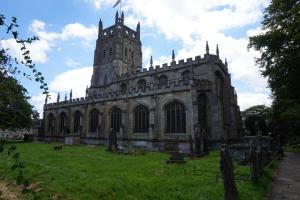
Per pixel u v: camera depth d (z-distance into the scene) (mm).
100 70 81750
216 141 43500
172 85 43125
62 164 21453
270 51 28078
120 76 66938
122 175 16328
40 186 13906
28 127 53062
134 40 86562
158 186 13336
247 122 76812
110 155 29656
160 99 44531
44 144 52625
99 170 18391
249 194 11742
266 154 20688
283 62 27094
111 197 11734
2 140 4539
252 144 17672
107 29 84250
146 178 15336
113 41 79688
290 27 23703
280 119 51656
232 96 52938
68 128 63906
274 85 31094
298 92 29594
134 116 48594
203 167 20109
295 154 38219
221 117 46562
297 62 25656
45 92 4621
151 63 67750
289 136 64312
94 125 57250
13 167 4508
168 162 22344
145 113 46688
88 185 13539
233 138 50031
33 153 31016
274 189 13680
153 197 11625
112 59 78188
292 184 14828
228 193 10773
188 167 19938
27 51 4414
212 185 13570
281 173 18766
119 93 52062
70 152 33000
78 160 24281
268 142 28391
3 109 4391
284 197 12008
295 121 44156
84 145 50688
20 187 13641
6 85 4312
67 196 12016
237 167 20344
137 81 61812
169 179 15000
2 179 15711
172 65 54750
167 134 42375
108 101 54438
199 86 44469
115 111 52844
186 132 39875
